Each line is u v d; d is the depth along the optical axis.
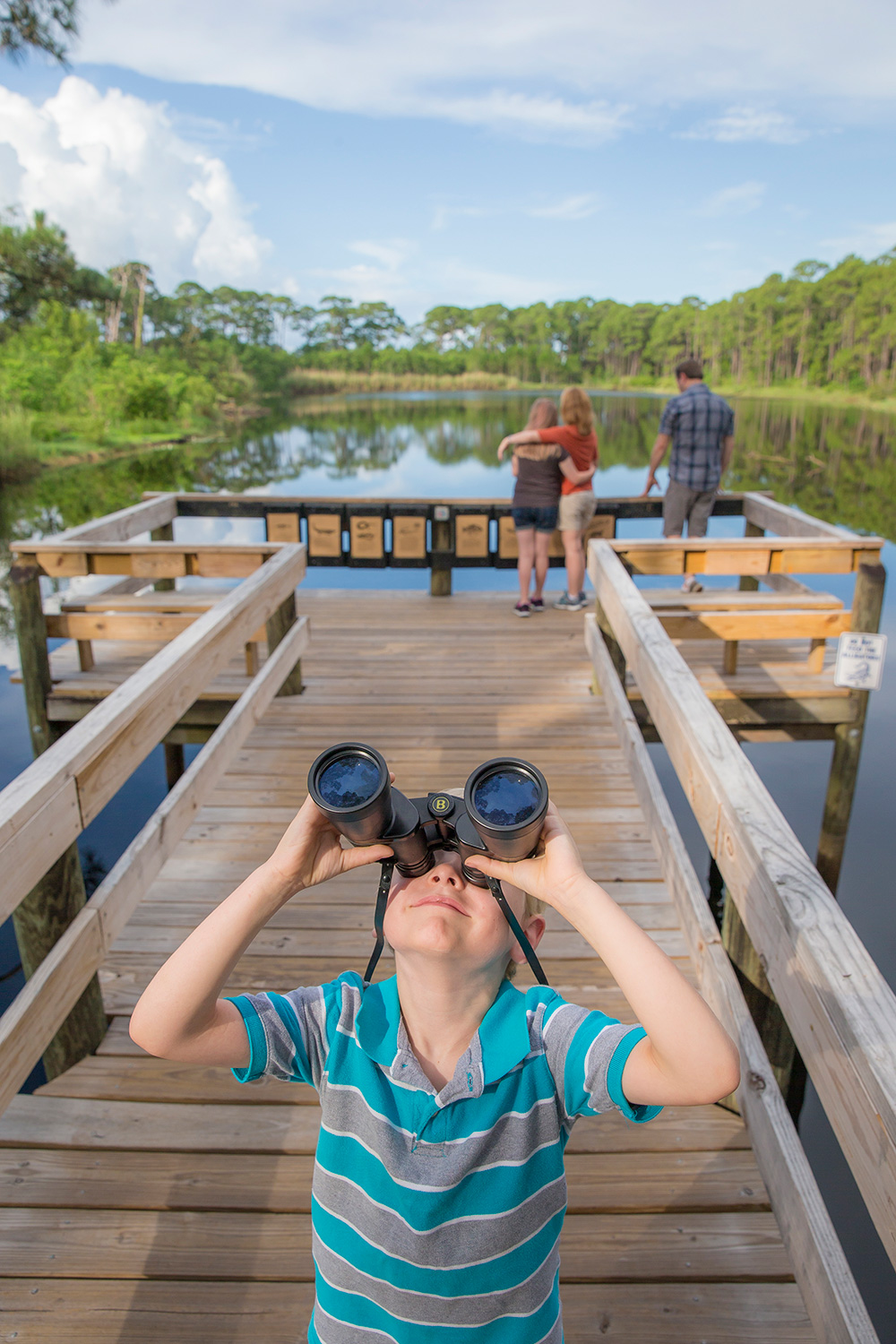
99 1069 2.43
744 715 5.15
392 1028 1.00
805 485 26.05
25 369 40.22
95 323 50.09
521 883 0.94
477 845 0.92
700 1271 1.89
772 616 5.06
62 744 2.21
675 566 5.04
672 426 6.60
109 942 2.41
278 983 2.78
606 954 0.90
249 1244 1.95
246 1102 2.33
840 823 5.32
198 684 3.26
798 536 5.94
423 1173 0.93
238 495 7.46
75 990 2.20
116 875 2.49
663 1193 2.08
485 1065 0.96
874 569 4.94
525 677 5.58
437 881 0.98
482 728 4.76
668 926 3.06
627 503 7.38
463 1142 0.93
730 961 2.38
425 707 5.09
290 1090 2.37
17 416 32.31
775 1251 1.94
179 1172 2.12
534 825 0.88
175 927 3.02
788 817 5.79
